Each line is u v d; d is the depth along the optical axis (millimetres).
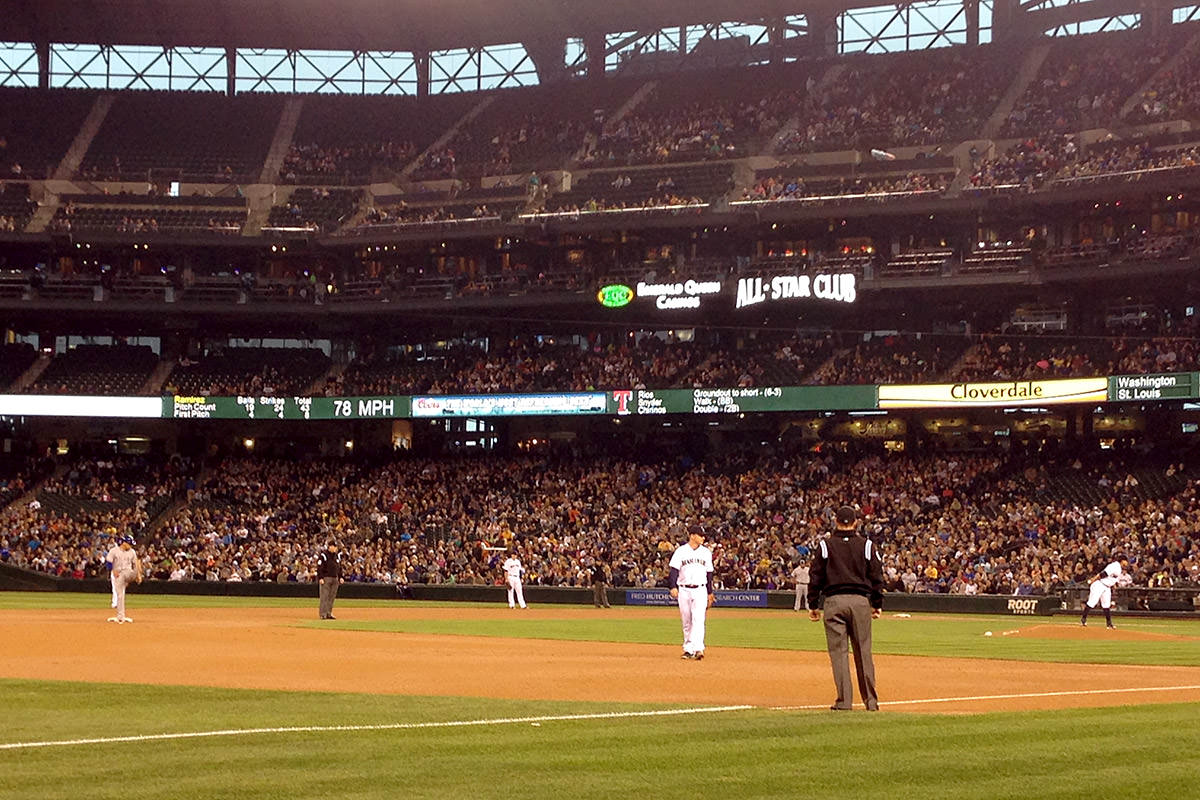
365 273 70938
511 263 69312
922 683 16750
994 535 51250
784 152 67188
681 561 20875
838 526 13211
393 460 67938
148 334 71875
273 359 71312
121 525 62188
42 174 71750
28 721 11398
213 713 12094
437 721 11578
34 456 68500
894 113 67688
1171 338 54719
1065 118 62969
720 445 66062
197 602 47844
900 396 57500
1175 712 12938
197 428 70312
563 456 65812
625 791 8312
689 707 12938
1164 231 57406
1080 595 44219
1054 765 9445
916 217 61719
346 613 40156
